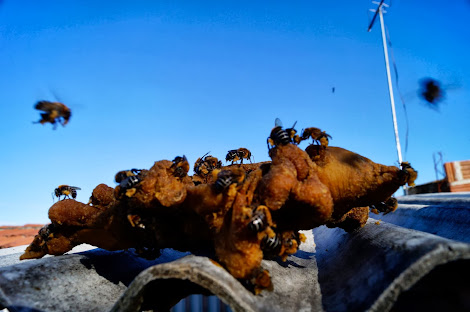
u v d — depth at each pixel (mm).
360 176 112
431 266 80
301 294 112
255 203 100
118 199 117
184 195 108
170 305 115
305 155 109
